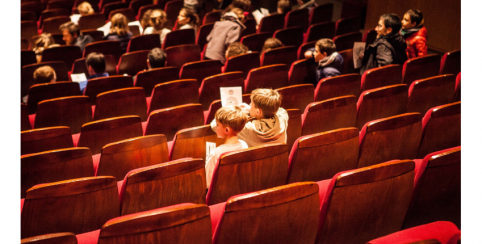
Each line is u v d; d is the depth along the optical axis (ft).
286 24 26.58
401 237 6.08
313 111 11.16
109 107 13.44
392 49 15.70
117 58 21.62
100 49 20.99
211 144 9.03
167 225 5.94
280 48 18.25
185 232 6.11
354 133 9.08
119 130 11.16
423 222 8.10
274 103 9.23
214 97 15.06
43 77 15.96
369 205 7.34
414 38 17.35
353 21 25.46
